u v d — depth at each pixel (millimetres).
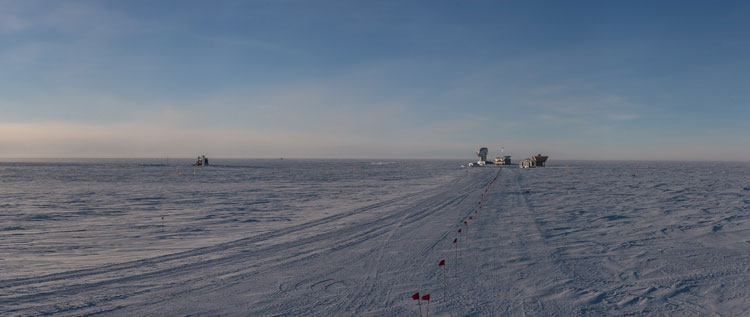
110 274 12016
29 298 9992
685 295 10039
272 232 18812
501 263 12961
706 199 31266
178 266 12867
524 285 10852
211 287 10797
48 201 32219
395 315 8906
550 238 16734
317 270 12297
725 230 18328
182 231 19469
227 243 16375
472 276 11617
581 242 15969
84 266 12961
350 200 32688
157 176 69938
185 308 9367
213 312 9133
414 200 31375
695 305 9398
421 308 9289
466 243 15820
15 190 42156
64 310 9258
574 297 9953
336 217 23219
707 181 52969
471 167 115875
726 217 22109
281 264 13000
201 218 23500
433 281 11203
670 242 15961
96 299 9938
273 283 11109
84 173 80688
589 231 18234
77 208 28078
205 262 13320
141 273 12109
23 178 63156
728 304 9438
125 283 11156
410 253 14273
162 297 10070
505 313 8992
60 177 66312
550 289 10531
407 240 16438
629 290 10430
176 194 38062
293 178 65125
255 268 12570
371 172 88938
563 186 44062
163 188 44844
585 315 8875
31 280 11422
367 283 11062
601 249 14812
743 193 36062
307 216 24062
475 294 10180
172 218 23547
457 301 9703
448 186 45438
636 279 11328
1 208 28016
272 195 37188
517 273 11898
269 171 92938
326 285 10914
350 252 14492
